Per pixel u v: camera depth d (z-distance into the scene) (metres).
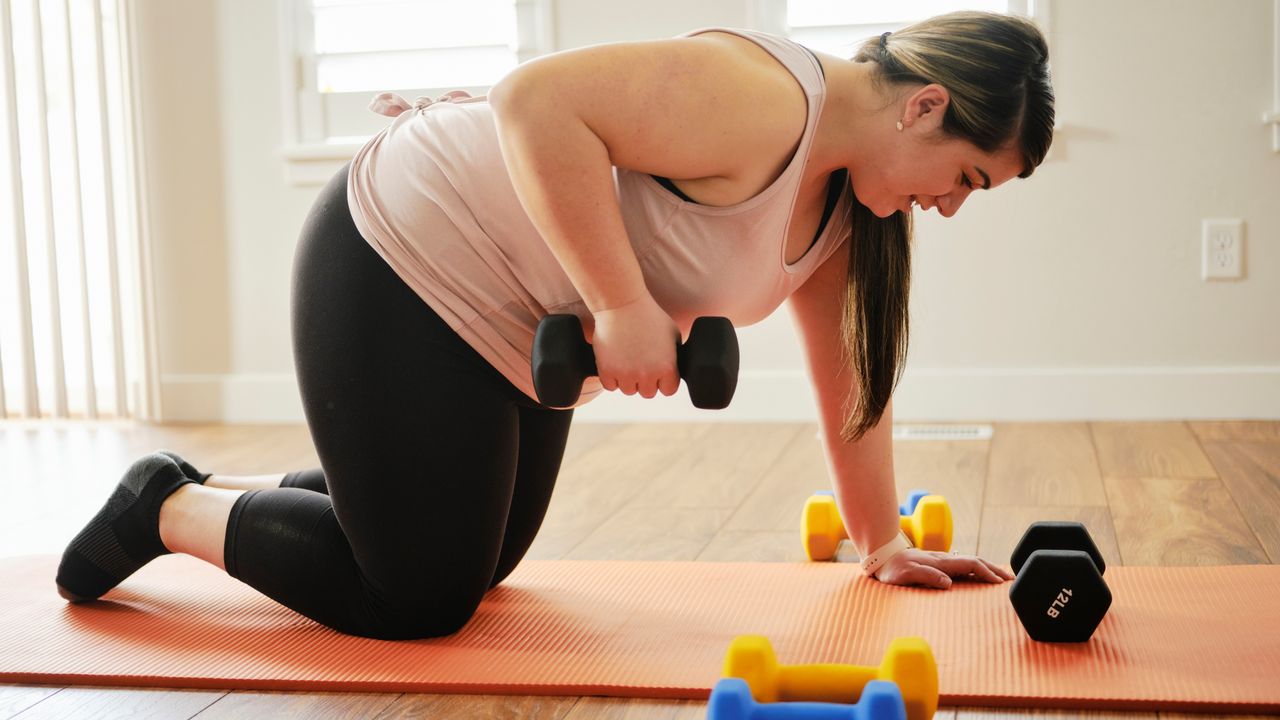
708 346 1.10
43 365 3.76
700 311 1.25
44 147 3.25
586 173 1.10
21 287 3.30
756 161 1.13
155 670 1.28
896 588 1.53
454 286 1.26
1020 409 2.96
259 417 3.32
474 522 1.31
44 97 3.24
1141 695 1.13
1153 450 2.52
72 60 3.21
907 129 1.17
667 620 1.42
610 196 1.12
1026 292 2.94
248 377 3.32
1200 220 2.84
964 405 2.98
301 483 1.60
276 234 3.28
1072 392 2.93
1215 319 2.86
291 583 1.37
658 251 1.19
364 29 3.17
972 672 1.21
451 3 3.10
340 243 1.30
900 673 1.00
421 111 1.37
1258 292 2.83
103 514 1.48
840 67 1.20
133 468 1.48
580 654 1.30
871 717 0.91
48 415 3.44
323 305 1.29
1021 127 1.15
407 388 1.27
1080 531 1.48
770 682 1.01
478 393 1.29
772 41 1.17
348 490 1.30
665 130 1.10
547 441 1.49
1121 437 2.69
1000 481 2.27
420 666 1.27
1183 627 1.33
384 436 1.28
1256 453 2.45
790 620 1.41
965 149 1.16
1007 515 2.01
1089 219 2.89
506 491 1.34
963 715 1.13
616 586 1.58
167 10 3.26
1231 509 1.98
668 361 1.14
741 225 1.18
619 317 1.14
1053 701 1.14
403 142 1.31
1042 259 2.92
